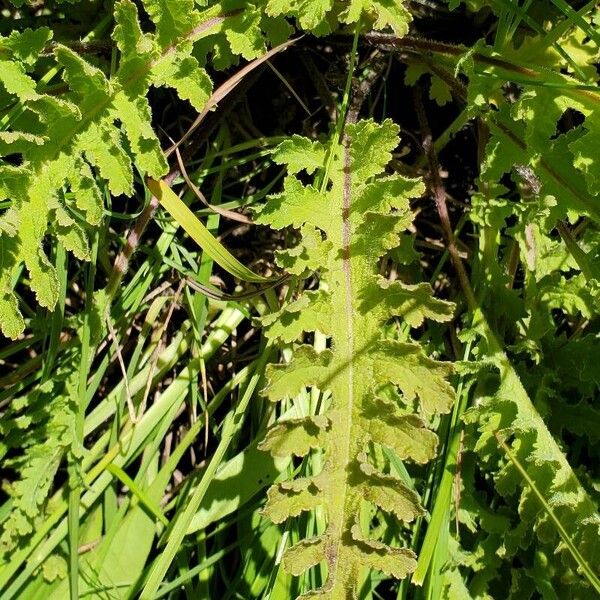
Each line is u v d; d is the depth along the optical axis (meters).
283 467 1.52
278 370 1.25
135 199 1.70
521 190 1.52
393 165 1.73
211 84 1.23
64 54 1.14
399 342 1.26
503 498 1.54
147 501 1.50
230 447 1.59
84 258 1.20
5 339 1.69
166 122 1.73
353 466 1.24
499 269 1.55
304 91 1.75
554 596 1.40
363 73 1.65
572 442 1.60
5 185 1.15
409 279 1.71
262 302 1.67
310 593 1.17
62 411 1.46
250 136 1.72
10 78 1.13
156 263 1.60
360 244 1.32
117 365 1.69
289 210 1.34
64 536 1.47
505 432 1.39
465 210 1.72
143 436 1.56
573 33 1.55
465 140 1.80
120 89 1.21
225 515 1.53
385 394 1.53
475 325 1.50
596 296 1.36
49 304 1.18
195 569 1.45
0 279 1.17
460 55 1.46
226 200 1.74
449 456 1.45
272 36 1.40
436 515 1.40
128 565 1.50
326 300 1.31
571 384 1.52
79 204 1.21
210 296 1.57
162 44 1.24
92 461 1.54
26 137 1.07
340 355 1.29
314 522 1.45
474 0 1.45
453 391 1.23
